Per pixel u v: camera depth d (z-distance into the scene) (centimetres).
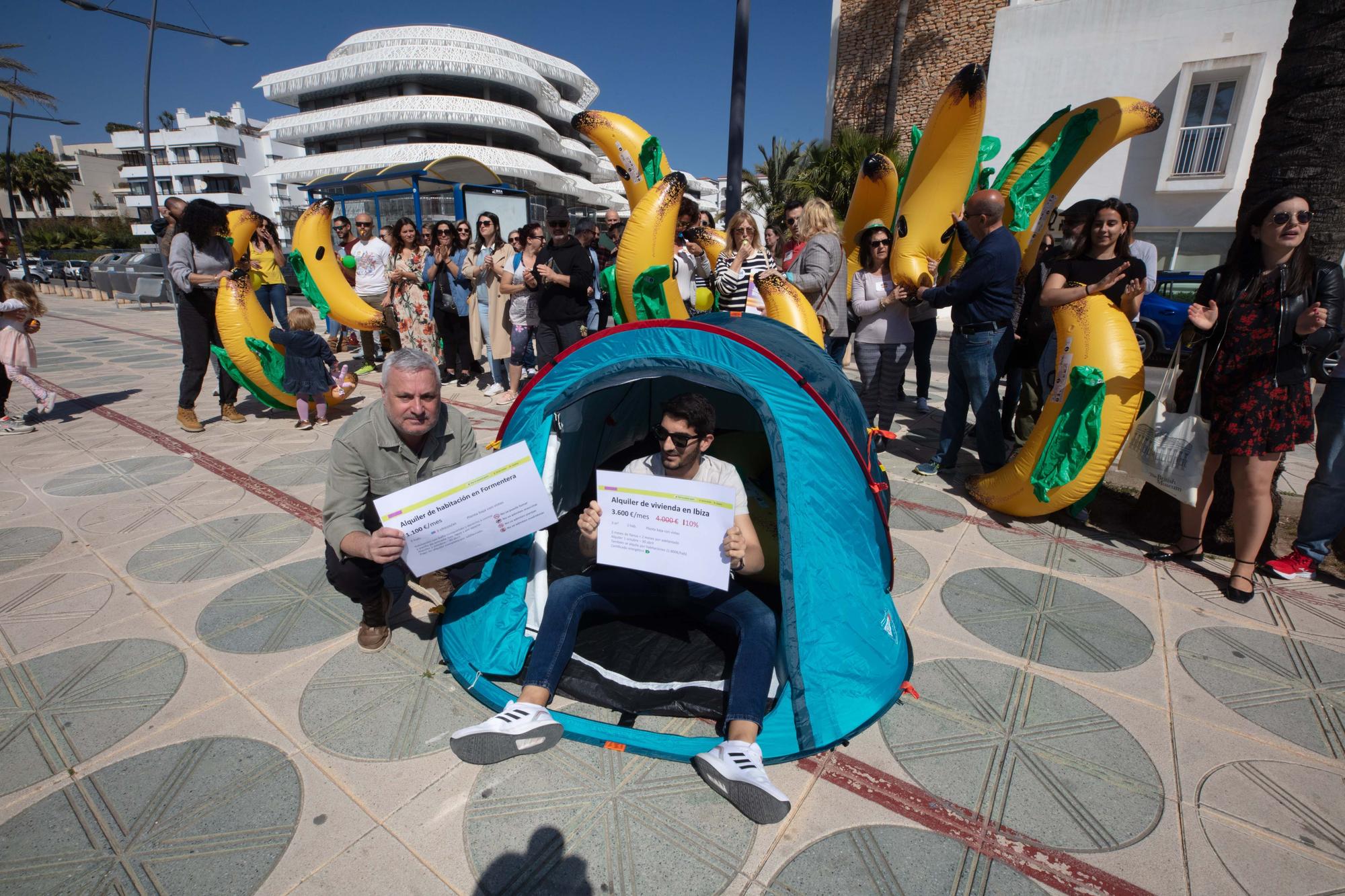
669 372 242
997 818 189
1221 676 252
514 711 205
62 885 166
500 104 2947
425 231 793
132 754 209
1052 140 425
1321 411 300
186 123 6675
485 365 834
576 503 337
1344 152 311
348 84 3062
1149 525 371
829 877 170
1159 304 971
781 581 224
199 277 514
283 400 581
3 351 538
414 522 208
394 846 178
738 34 588
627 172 553
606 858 175
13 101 2648
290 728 221
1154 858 176
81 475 452
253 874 170
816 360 279
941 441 462
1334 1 301
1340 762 210
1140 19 1313
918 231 462
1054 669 256
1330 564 335
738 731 201
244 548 347
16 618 283
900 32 1565
